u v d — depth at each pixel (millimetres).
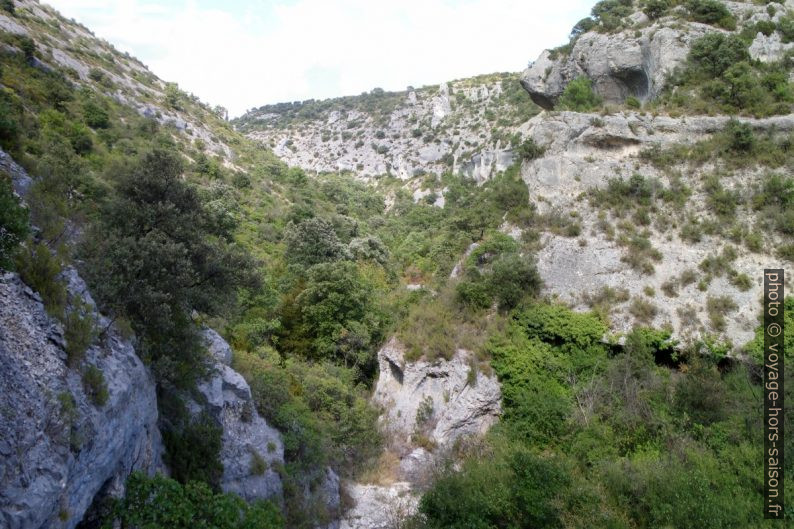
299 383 21719
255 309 27719
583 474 17422
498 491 15578
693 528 13844
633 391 19719
